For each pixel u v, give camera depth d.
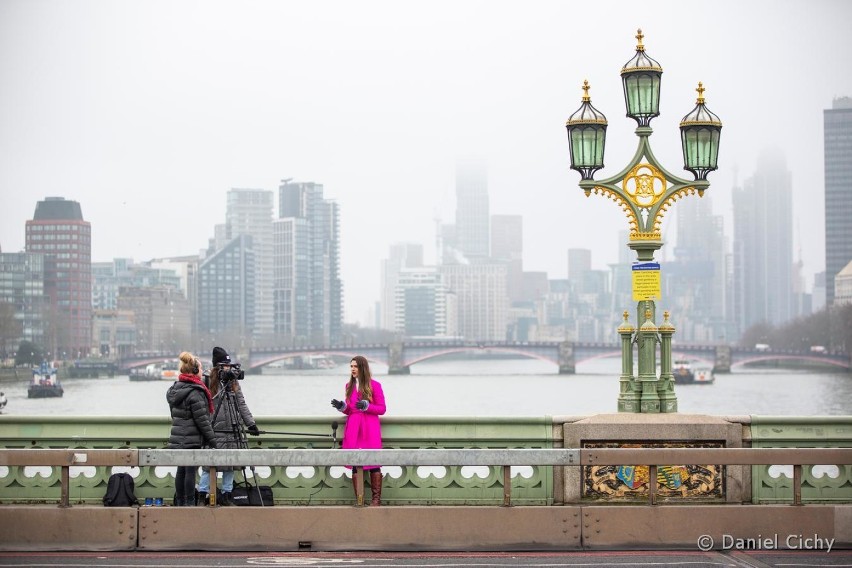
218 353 18.80
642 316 19.34
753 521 17.62
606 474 18.22
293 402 137.62
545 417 18.58
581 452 17.34
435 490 18.34
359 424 18.28
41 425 18.80
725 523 17.61
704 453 17.39
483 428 18.59
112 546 17.48
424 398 165.88
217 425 18.34
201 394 18.06
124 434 18.80
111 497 18.02
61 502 17.61
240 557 17.09
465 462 17.22
